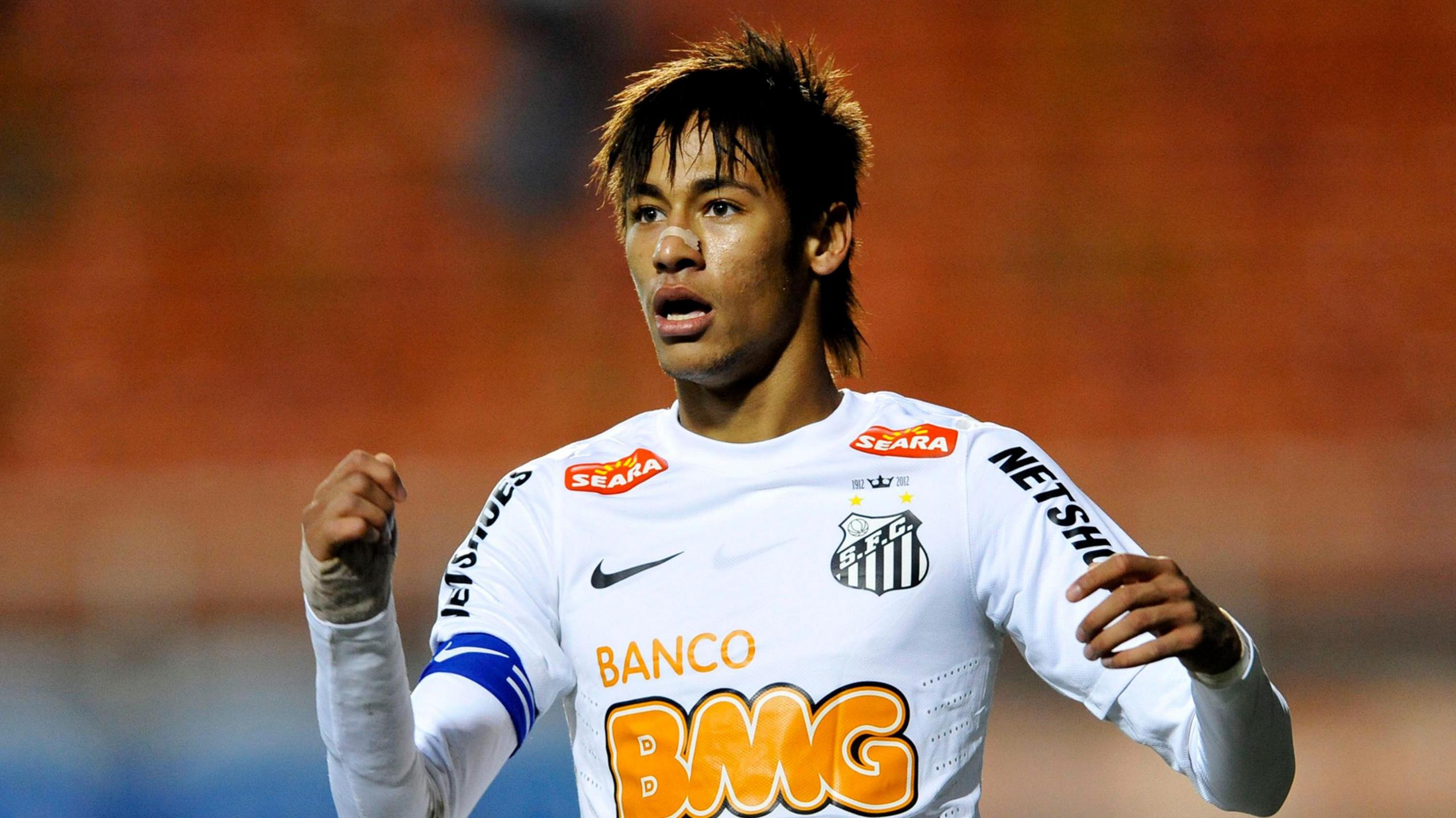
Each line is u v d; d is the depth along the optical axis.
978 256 36.25
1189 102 39.19
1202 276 35.66
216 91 40.94
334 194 38.81
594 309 36.00
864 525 6.90
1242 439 32.72
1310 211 36.94
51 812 19.61
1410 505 24.66
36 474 34.09
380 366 35.62
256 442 34.34
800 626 6.73
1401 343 34.34
